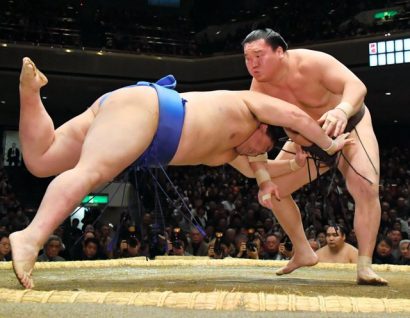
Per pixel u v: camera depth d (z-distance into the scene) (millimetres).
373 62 11617
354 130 2650
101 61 12828
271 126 2482
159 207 2520
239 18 16562
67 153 2355
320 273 3457
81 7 16000
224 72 13336
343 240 4578
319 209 6703
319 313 1444
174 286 2188
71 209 1999
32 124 2234
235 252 6492
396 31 11445
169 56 13461
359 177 2549
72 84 12930
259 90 2797
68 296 1594
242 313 1416
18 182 14414
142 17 16031
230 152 2504
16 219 9336
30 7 14469
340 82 2570
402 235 7371
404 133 15742
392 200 10391
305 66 2648
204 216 9539
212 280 2635
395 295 2066
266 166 2598
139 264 4160
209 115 2312
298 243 3162
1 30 12844
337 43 12148
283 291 2078
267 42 2604
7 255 5121
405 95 12922
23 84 2125
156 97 2225
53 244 4957
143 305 1522
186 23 16438
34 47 12328
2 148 14984
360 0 14352
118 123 2119
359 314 1439
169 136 2221
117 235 2805
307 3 15211
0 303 1540
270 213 9164
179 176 14078
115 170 2086
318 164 2801
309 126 2389
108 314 1384
